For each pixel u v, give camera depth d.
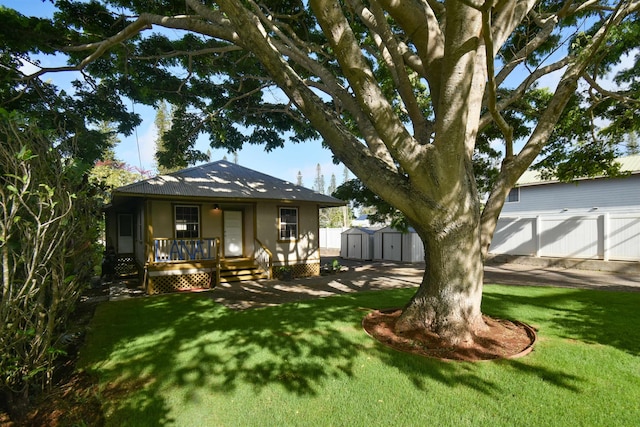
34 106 8.15
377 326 5.23
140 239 11.59
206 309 6.95
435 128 4.02
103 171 19.94
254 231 11.84
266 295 8.52
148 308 7.15
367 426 2.67
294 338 4.77
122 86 8.64
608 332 4.81
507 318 5.57
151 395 3.23
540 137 5.32
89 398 3.23
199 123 9.83
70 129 8.53
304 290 9.19
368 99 3.85
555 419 2.71
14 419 2.92
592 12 7.17
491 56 3.40
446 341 4.39
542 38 6.36
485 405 2.94
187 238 10.66
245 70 9.16
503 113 9.69
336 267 13.49
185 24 5.36
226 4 3.57
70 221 3.54
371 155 4.62
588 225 12.96
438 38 4.60
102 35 7.13
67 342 4.19
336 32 3.60
